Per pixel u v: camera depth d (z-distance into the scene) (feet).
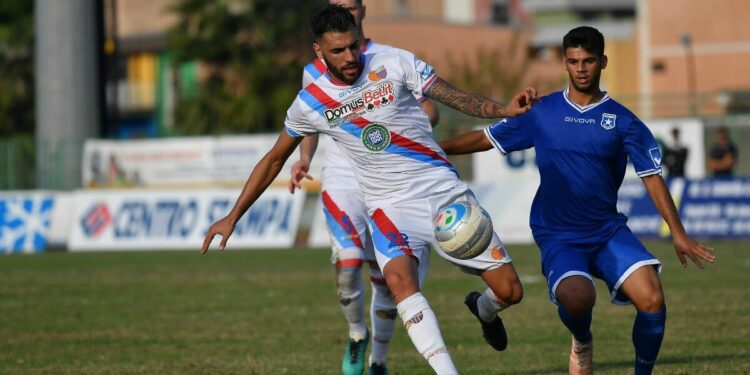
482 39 589.32
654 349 75.10
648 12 524.11
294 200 270.67
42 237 289.33
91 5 326.24
